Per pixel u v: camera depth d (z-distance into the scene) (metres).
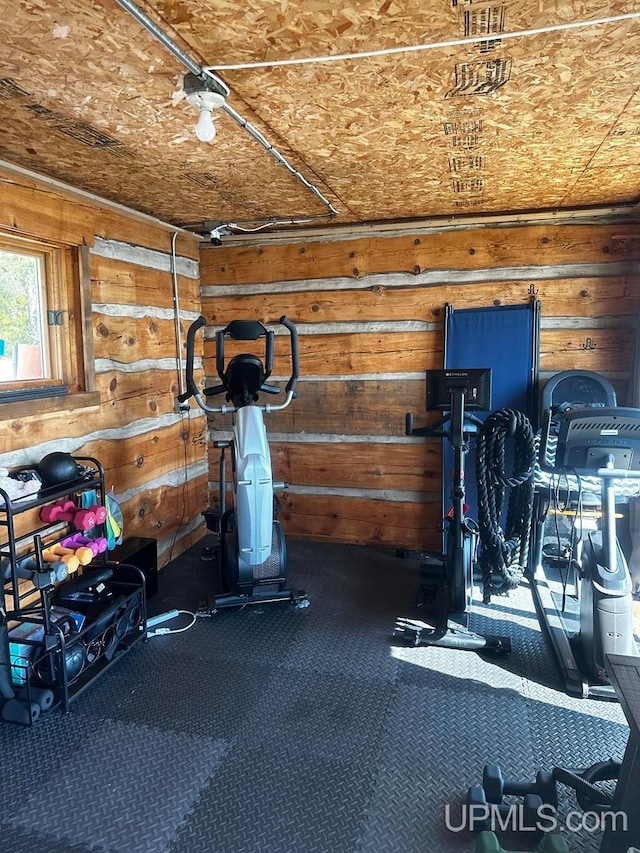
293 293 4.16
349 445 4.18
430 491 4.07
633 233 3.59
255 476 3.00
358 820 1.84
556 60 1.71
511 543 2.87
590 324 3.69
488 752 2.13
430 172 2.83
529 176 2.92
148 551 3.39
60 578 2.38
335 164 2.70
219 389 3.16
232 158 2.57
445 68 1.75
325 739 2.21
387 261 3.96
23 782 2.00
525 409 3.71
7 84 1.84
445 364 3.83
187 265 4.17
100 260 3.21
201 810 1.88
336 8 1.42
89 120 2.13
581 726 2.28
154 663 2.76
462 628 2.91
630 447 2.33
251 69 1.74
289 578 3.70
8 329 2.76
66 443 2.97
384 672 2.67
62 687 2.35
